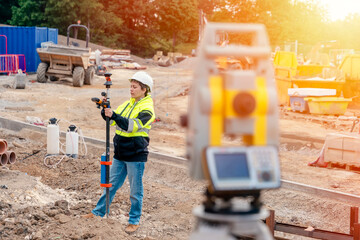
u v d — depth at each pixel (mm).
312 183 8672
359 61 18062
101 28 72688
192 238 1841
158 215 6652
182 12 83188
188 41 88188
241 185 1710
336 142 9961
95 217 5695
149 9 82188
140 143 5559
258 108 1835
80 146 11000
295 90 16656
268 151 1778
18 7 70438
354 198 7383
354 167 9852
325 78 18594
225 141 12484
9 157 8312
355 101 18406
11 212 5766
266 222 4676
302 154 11531
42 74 24266
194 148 1818
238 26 1927
